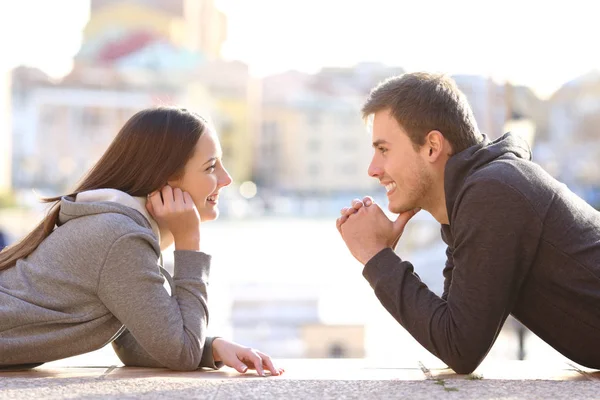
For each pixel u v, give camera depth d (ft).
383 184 8.58
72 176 314.55
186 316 8.39
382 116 8.37
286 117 355.36
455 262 7.93
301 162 354.33
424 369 8.71
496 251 7.63
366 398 6.88
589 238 7.80
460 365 7.96
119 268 8.11
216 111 339.36
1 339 8.13
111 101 322.55
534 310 8.05
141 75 331.98
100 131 321.32
